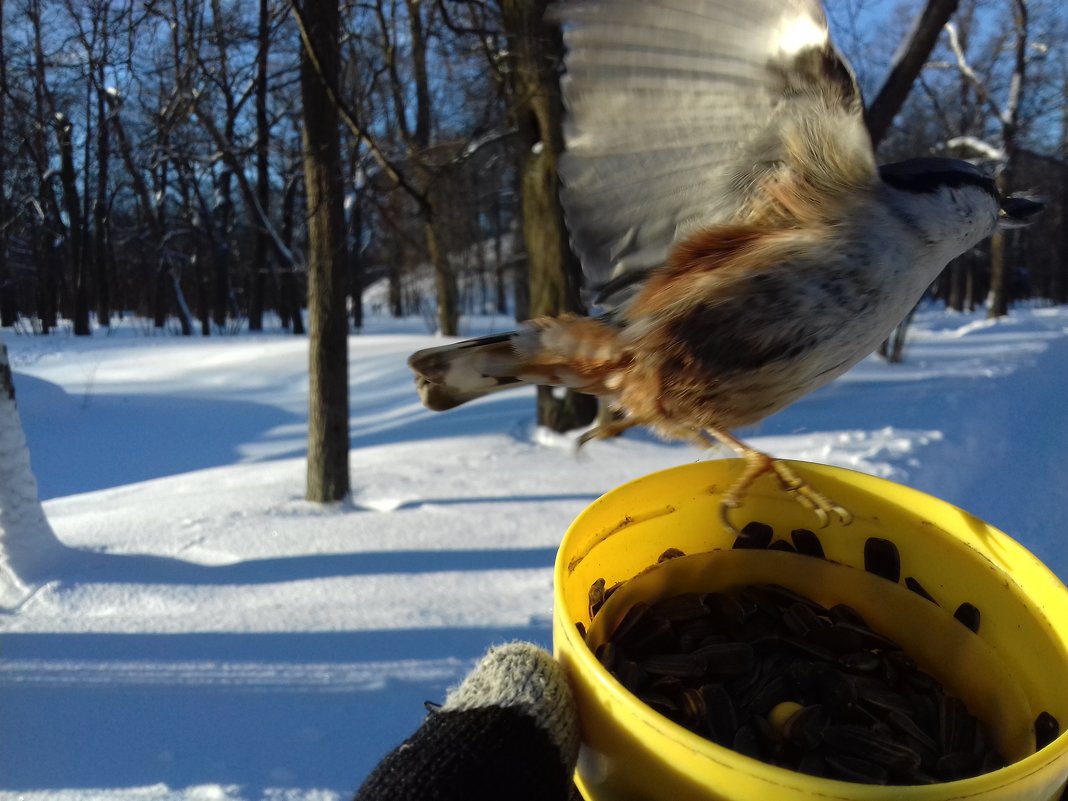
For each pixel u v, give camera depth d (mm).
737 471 228
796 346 209
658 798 144
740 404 222
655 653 211
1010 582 194
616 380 238
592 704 159
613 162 225
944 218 204
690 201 227
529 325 245
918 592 215
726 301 210
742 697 201
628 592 220
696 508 231
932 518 211
